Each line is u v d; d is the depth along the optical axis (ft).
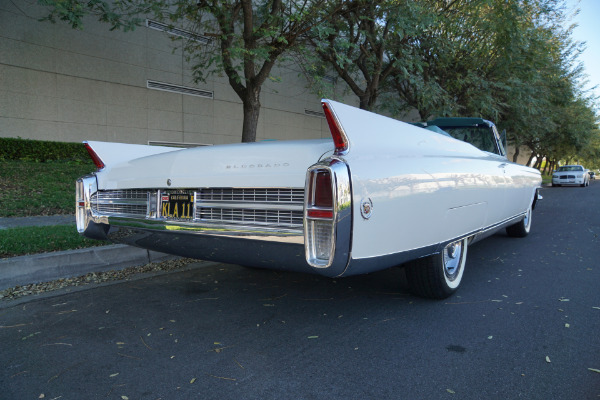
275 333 9.59
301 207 7.45
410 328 9.82
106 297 12.12
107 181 11.30
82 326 10.00
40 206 24.58
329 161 6.88
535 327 9.82
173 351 8.69
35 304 11.48
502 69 42.75
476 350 8.65
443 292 11.39
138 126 44.14
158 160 9.83
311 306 11.40
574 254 17.79
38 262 13.16
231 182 8.34
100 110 41.24
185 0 28.14
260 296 12.28
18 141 34.91
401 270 15.19
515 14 35.53
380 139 8.11
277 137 57.82
